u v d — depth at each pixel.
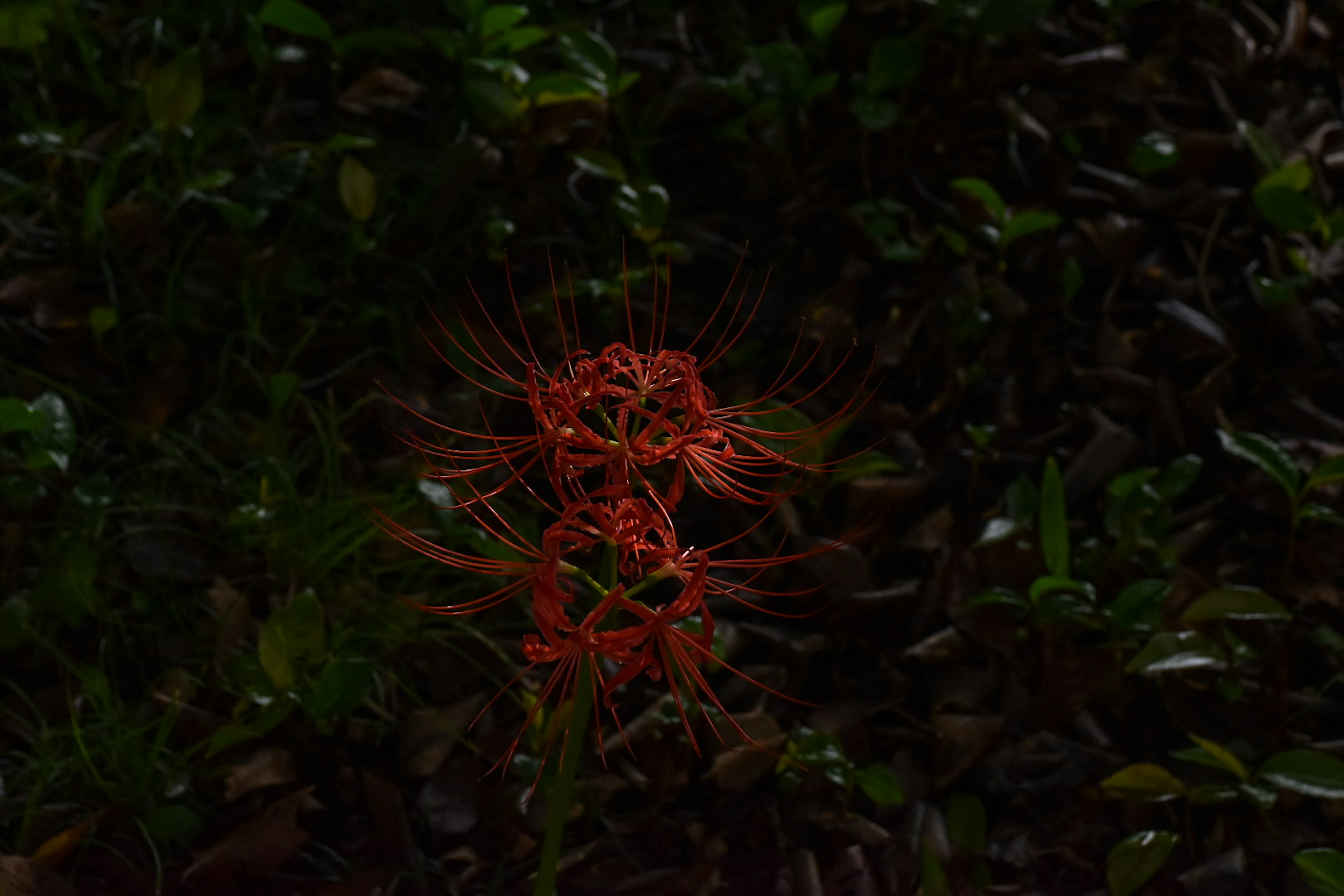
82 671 1.51
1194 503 1.66
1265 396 1.71
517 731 1.51
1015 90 1.88
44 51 1.84
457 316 1.71
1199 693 1.54
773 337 1.71
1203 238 1.79
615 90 1.75
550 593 1.17
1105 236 1.77
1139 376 1.71
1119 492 1.58
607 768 1.49
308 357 1.70
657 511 1.20
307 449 1.65
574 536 1.17
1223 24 1.92
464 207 1.77
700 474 1.21
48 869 1.41
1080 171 1.83
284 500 1.59
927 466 1.65
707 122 1.84
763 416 1.64
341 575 1.58
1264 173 1.83
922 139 1.84
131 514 1.60
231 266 1.71
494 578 1.57
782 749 1.50
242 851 1.44
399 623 1.55
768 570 1.59
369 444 1.65
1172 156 1.76
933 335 1.72
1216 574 1.60
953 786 1.51
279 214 1.77
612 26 1.91
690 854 1.48
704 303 1.73
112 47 1.87
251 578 1.57
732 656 1.55
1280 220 1.71
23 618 1.52
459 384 1.67
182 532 1.59
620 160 1.81
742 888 1.46
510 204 1.77
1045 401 1.71
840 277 1.75
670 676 1.18
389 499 1.59
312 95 1.86
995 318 1.73
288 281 1.71
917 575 1.60
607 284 1.69
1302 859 1.38
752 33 1.93
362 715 1.52
